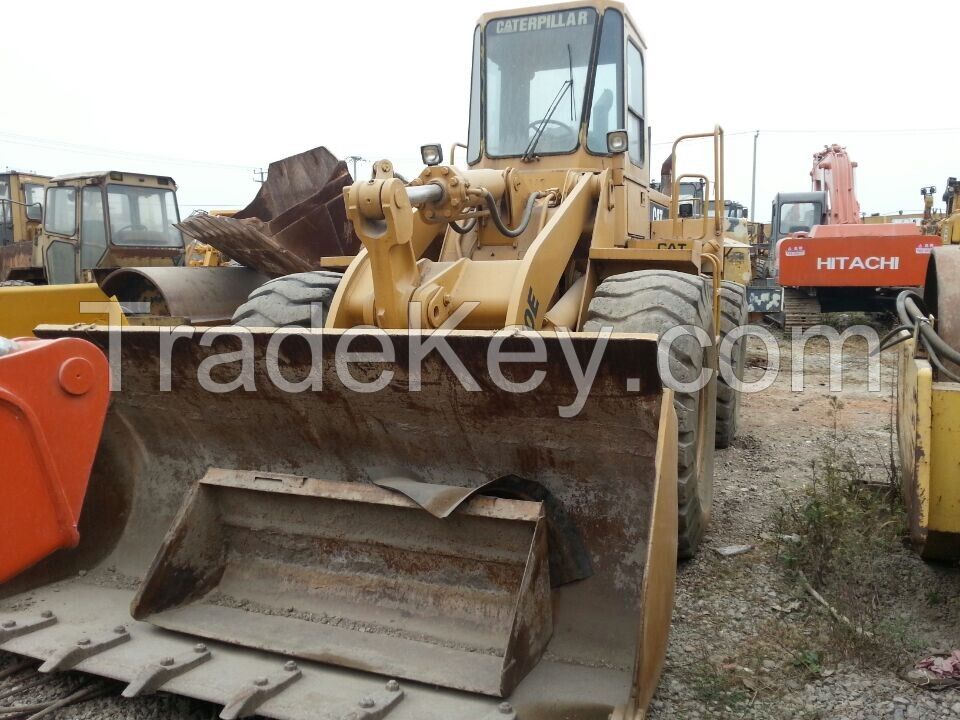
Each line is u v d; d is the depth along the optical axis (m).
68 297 7.33
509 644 2.52
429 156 4.93
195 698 2.67
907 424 3.70
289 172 7.77
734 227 18.00
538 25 5.26
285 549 3.20
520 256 4.39
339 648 2.79
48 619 3.02
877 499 4.27
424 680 2.58
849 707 2.75
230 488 3.19
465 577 2.93
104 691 2.83
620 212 5.07
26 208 13.33
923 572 3.67
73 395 2.35
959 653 2.98
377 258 3.42
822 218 19.50
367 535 3.06
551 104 5.18
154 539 3.49
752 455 6.07
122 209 10.68
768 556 4.00
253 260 7.36
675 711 2.73
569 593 2.85
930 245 11.98
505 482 2.94
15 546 2.22
